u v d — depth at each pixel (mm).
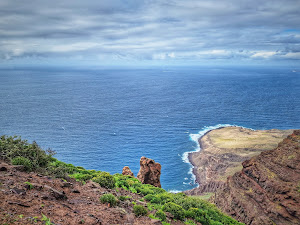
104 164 120875
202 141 161500
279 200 47125
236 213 54500
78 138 154625
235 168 114375
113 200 16141
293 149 55250
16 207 10953
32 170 18125
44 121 189750
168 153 142625
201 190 103125
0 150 19531
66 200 14266
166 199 24094
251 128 191875
